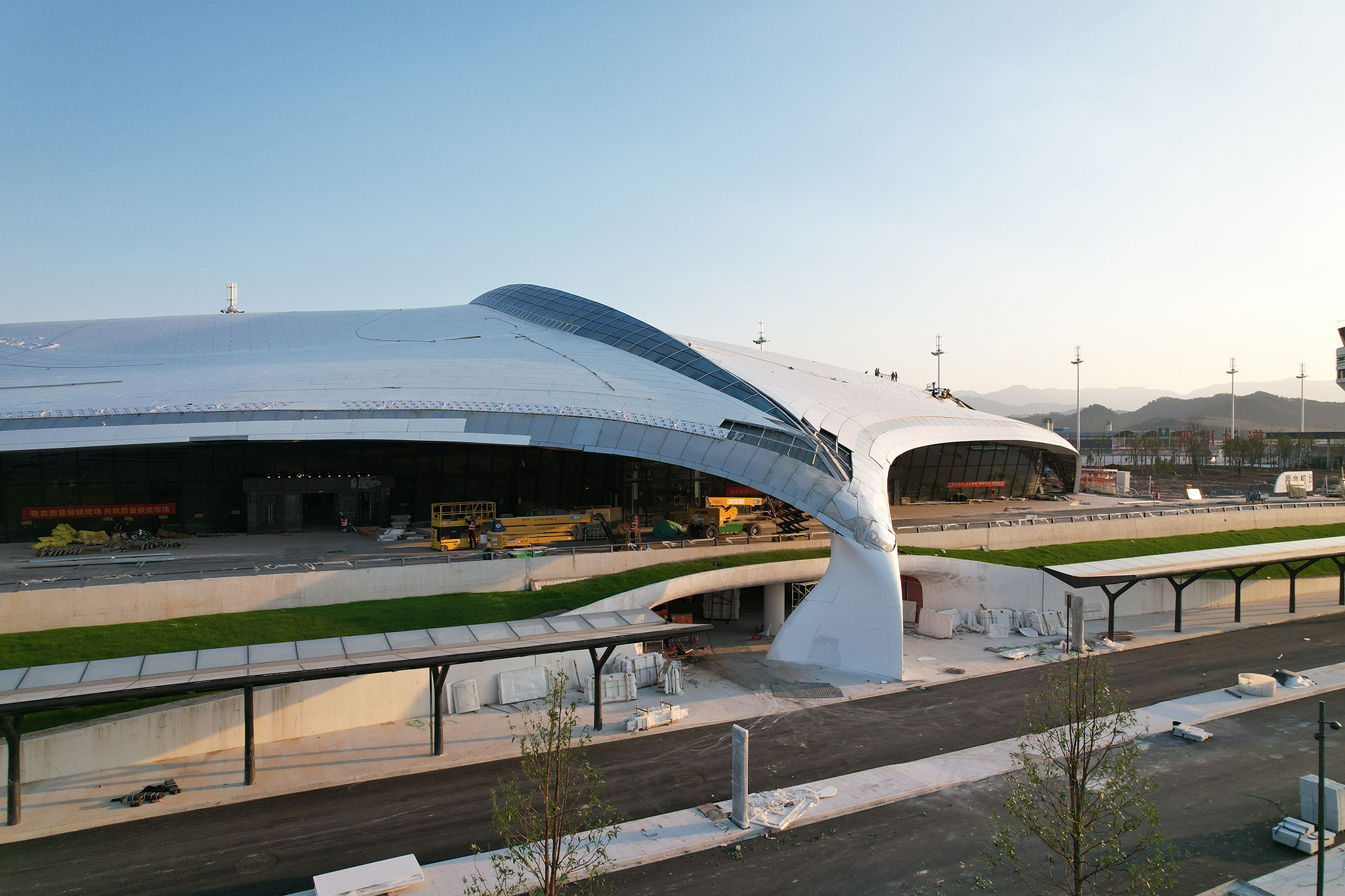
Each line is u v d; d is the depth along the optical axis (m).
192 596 31.34
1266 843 20.00
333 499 50.56
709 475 53.62
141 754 24.34
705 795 22.61
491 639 27.22
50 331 58.66
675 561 40.56
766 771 24.33
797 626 36.94
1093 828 19.09
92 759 23.66
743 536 45.97
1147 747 26.31
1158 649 39.75
